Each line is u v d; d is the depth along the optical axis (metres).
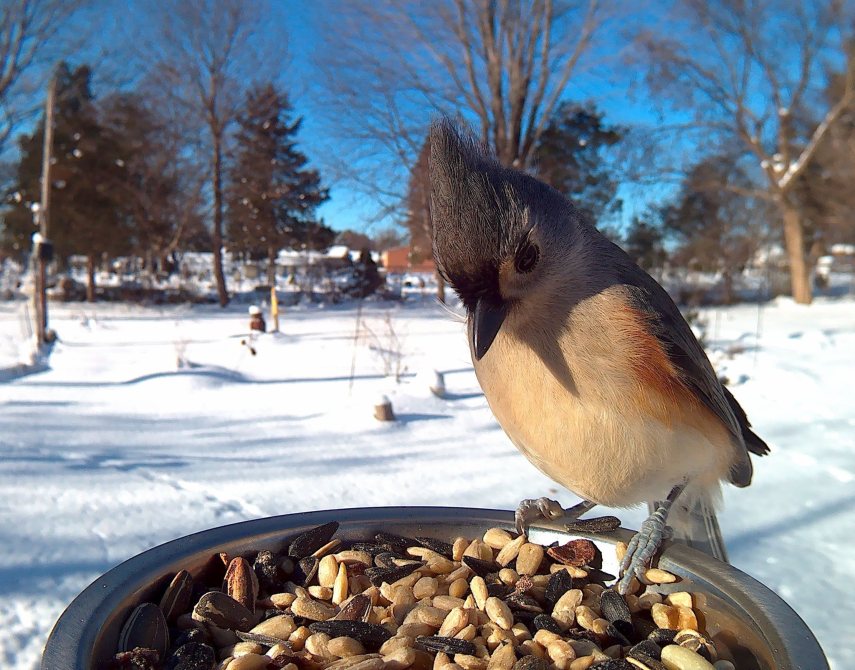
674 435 0.15
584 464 0.15
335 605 0.13
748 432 0.20
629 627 0.12
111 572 0.12
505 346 0.15
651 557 0.13
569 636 0.12
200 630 0.11
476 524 0.15
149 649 0.10
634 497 0.16
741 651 0.11
